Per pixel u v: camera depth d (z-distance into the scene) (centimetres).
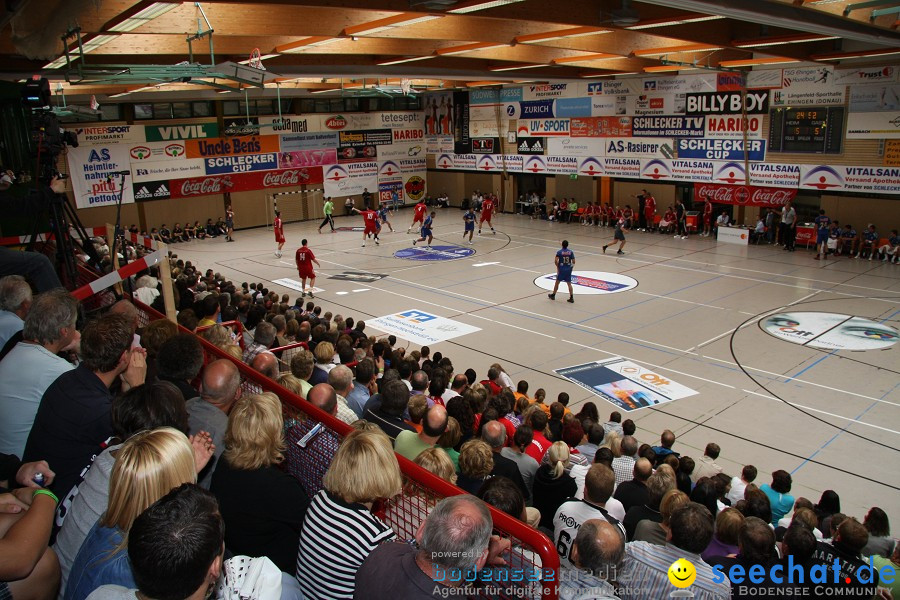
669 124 3119
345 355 1062
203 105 3525
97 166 3188
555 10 1389
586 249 2873
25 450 376
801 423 1229
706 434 1196
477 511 268
